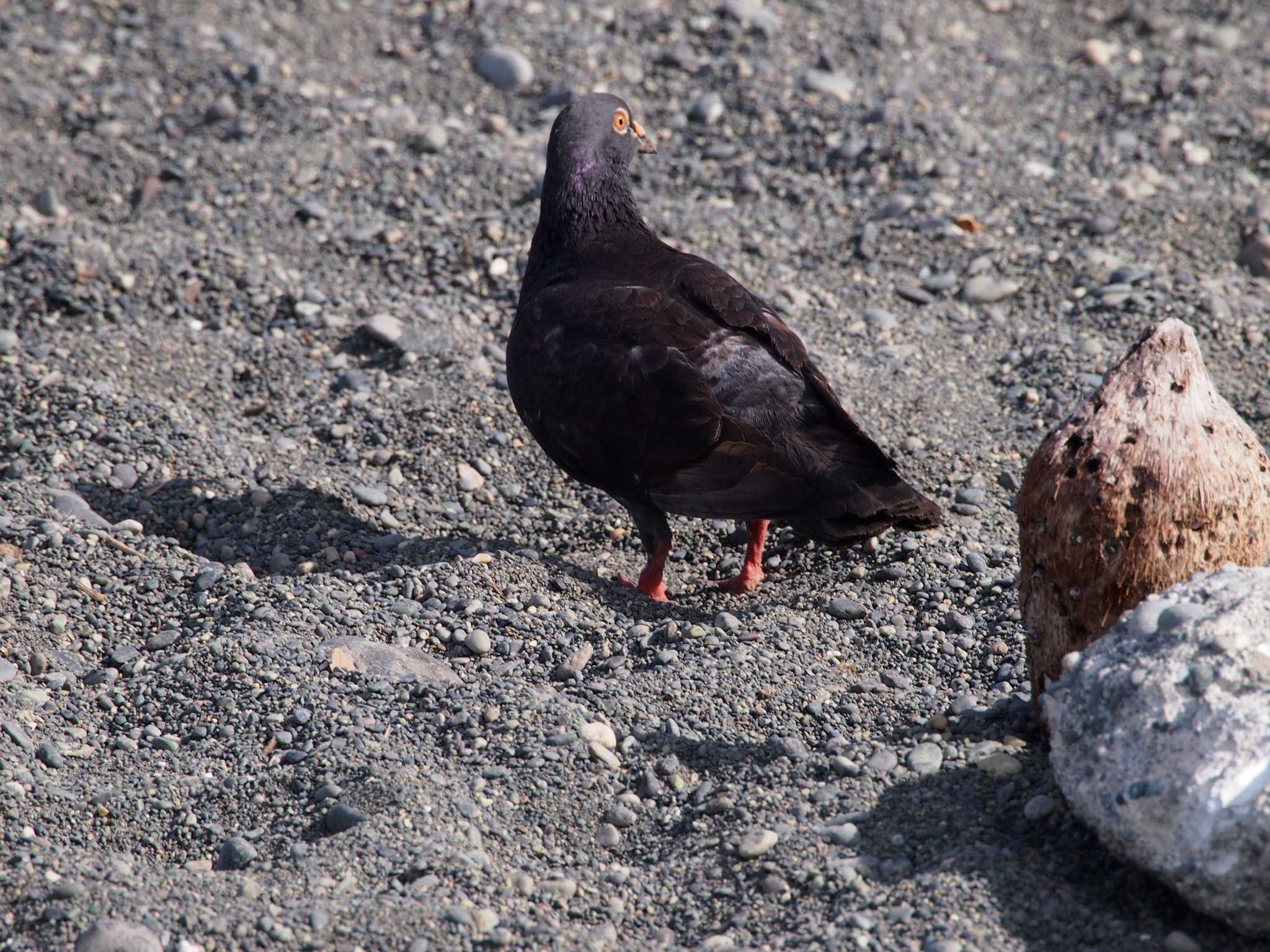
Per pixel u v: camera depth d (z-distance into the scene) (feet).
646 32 59.57
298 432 39.96
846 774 24.80
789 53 57.93
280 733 26.94
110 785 25.90
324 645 29.68
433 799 24.52
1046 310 44.45
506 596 32.04
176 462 37.93
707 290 32.81
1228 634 20.67
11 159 51.85
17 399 39.73
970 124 54.19
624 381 31.50
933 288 45.70
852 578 32.73
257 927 21.25
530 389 33.19
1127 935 20.35
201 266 46.06
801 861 22.53
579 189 35.63
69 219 49.42
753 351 31.55
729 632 30.48
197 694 28.53
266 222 49.19
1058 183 50.37
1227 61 57.06
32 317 43.55
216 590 32.22
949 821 23.17
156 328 43.93
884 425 38.99
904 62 57.88
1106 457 23.17
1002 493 35.86
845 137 52.90
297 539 35.27
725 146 53.11
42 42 58.59
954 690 27.91
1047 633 24.38
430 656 29.50
